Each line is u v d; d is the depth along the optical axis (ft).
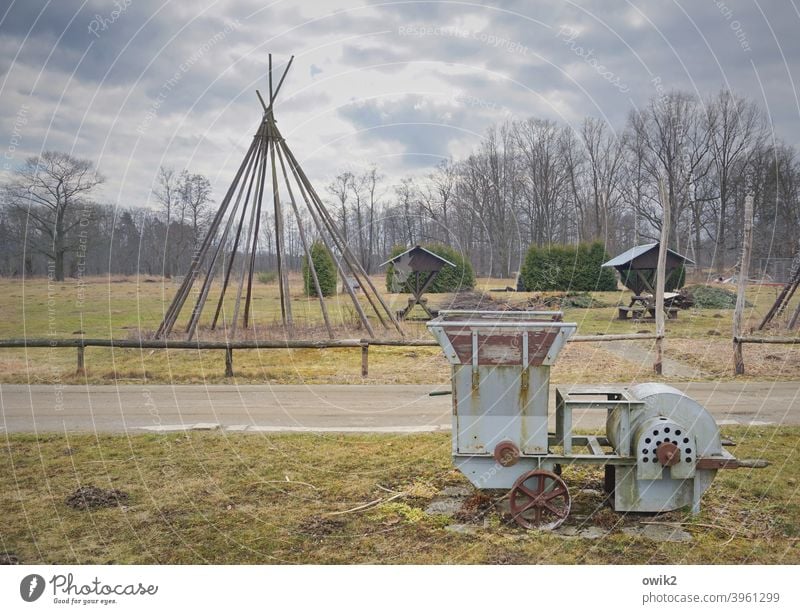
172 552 15.89
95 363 42.01
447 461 22.15
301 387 35.47
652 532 16.55
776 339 36.76
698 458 16.28
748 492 19.03
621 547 15.75
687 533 16.47
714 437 16.31
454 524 17.17
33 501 18.92
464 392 16.30
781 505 18.10
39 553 15.88
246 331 51.03
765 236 109.70
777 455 22.31
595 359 43.42
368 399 32.48
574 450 21.40
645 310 66.49
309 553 15.79
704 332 54.75
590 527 16.80
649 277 69.56
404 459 22.43
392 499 18.92
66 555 15.80
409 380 37.19
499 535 16.43
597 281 95.71
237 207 48.52
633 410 16.40
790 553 15.52
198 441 24.75
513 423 16.26
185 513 18.07
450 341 16.14
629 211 123.44
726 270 113.91
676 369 39.29
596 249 96.02
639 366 40.52
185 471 21.38
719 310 74.23
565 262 96.02
